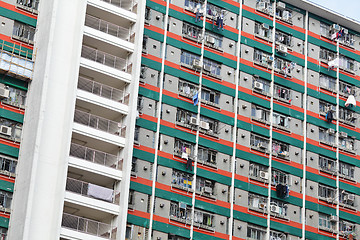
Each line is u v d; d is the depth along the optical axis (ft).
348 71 258.16
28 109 203.82
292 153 236.84
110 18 219.61
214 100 229.86
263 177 227.61
